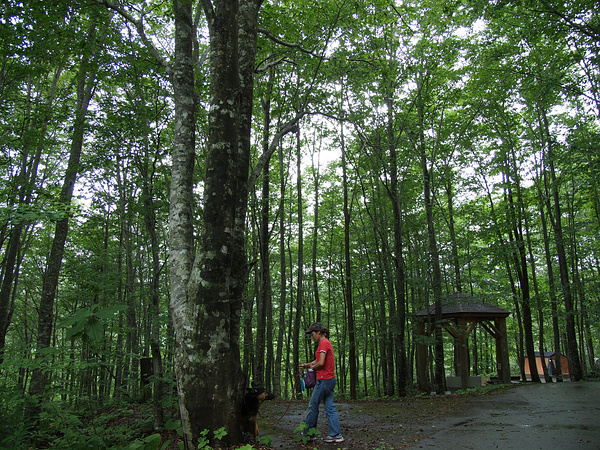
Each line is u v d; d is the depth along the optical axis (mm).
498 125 18422
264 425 7191
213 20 5090
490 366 33750
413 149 14820
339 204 23062
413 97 14867
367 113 13930
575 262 19219
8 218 5793
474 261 17719
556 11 11312
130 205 8266
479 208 17812
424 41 14195
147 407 8867
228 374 4379
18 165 12336
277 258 23141
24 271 18062
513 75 14914
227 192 4695
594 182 13164
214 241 4562
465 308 15727
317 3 9758
